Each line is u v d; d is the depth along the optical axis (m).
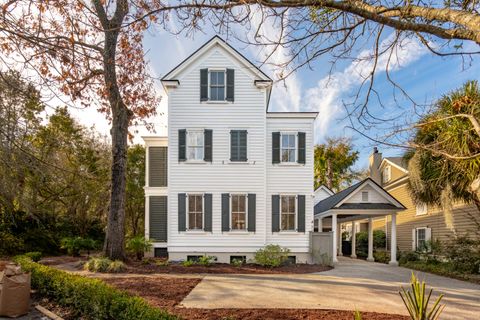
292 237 16.28
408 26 3.34
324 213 18.56
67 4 4.58
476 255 13.14
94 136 24.72
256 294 8.73
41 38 4.38
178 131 16.52
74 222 22.86
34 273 9.23
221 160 16.44
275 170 16.66
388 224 25.23
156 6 4.35
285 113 16.83
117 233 13.87
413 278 4.74
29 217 19.20
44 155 9.73
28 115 7.02
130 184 28.34
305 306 7.51
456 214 17.22
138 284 9.71
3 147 6.21
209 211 16.20
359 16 3.80
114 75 9.20
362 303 7.90
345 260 19.75
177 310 7.02
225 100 16.64
